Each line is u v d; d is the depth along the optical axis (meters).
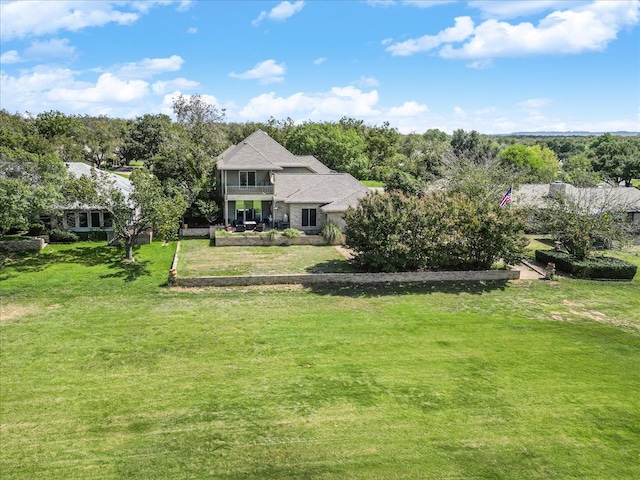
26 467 12.45
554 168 71.06
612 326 23.16
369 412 15.26
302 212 42.44
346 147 74.31
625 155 77.50
